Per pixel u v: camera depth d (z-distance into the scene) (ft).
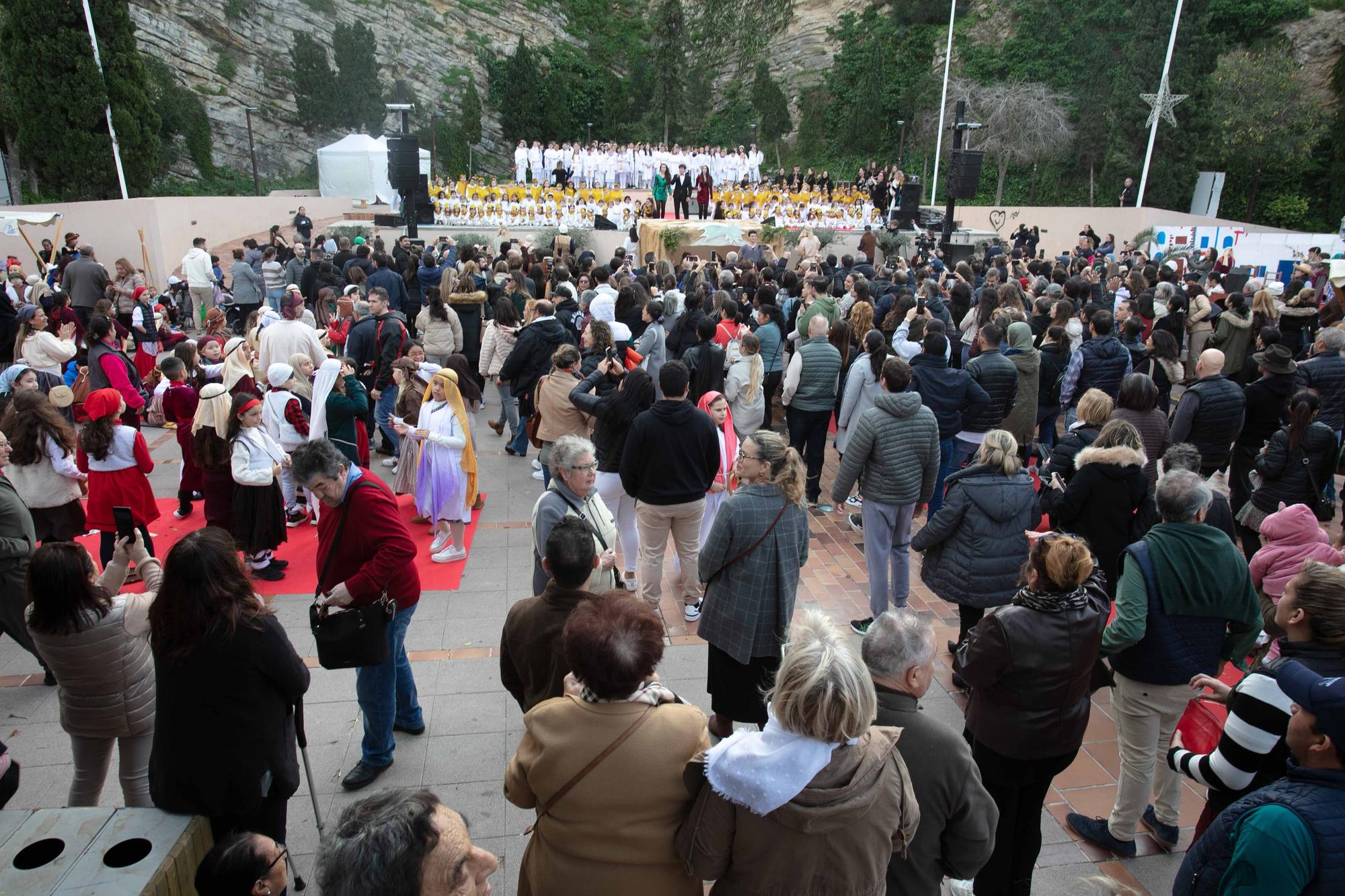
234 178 122.21
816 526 25.90
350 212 92.58
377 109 134.31
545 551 10.77
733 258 52.60
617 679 7.82
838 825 7.22
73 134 75.20
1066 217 104.17
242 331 49.37
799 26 162.30
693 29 171.53
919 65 139.64
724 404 21.34
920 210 95.09
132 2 119.24
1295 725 8.10
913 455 17.99
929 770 8.32
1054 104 118.93
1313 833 7.50
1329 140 111.34
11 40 74.18
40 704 16.26
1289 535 15.92
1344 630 9.25
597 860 7.86
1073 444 18.71
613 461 19.94
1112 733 16.34
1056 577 10.82
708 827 7.57
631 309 31.19
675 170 96.07
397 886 6.89
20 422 18.47
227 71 128.06
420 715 15.43
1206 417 21.43
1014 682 10.82
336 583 13.21
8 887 8.73
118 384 27.55
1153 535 12.30
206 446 20.52
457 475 22.11
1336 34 116.88
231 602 9.78
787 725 7.25
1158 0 108.78
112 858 9.26
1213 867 8.36
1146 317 34.27
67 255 54.44
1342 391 24.85
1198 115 108.58
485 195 80.89
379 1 147.02
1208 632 12.06
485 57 157.28
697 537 18.83
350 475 12.93
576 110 153.69
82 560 11.12
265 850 8.39
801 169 144.56
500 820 13.30
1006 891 11.51
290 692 10.43
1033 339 26.58
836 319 29.96
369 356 29.94
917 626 8.70
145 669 12.00
